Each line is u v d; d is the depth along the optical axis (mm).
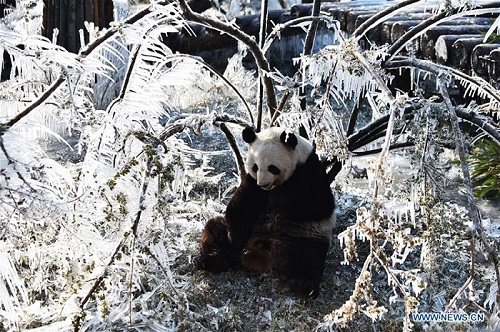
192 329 3549
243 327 3652
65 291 3492
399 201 4688
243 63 9156
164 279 3965
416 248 4531
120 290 3676
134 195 3682
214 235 4148
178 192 5066
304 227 3984
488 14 7285
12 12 8844
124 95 3871
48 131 3605
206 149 6426
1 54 3525
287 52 9242
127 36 3623
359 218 3082
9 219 3270
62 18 7473
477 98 5934
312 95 4238
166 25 3750
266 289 4004
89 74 3818
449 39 6320
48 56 3426
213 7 10953
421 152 3771
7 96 3701
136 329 3492
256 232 4102
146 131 3592
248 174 4020
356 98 4516
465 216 4859
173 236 4223
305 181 3924
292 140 3789
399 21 7164
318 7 4609
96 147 3875
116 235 3842
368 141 4668
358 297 3156
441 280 4078
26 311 3627
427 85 6750
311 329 3623
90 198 3643
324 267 4152
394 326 3617
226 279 4105
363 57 3701
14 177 3199
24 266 4227
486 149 5500
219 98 7723
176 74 4230
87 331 3490
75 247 3693
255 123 4977
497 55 5594
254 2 11430
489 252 3113
